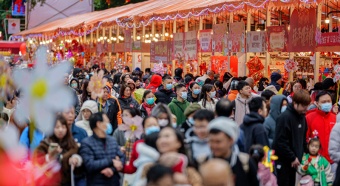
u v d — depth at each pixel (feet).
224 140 22.68
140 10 95.81
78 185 31.40
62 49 159.94
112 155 31.35
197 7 67.56
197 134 25.59
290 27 61.41
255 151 28.58
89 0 230.48
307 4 55.62
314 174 37.19
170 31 119.34
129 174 29.99
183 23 114.32
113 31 152.97
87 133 38.06
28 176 23.34
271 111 39.50
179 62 90.79
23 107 15.37
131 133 33.14
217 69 80.43
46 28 179.83
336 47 54.65
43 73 15.25
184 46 88.53
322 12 70.33
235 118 44.68
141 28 131.34
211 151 23.97
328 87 51.29
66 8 234.17
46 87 15.16
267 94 44.01
